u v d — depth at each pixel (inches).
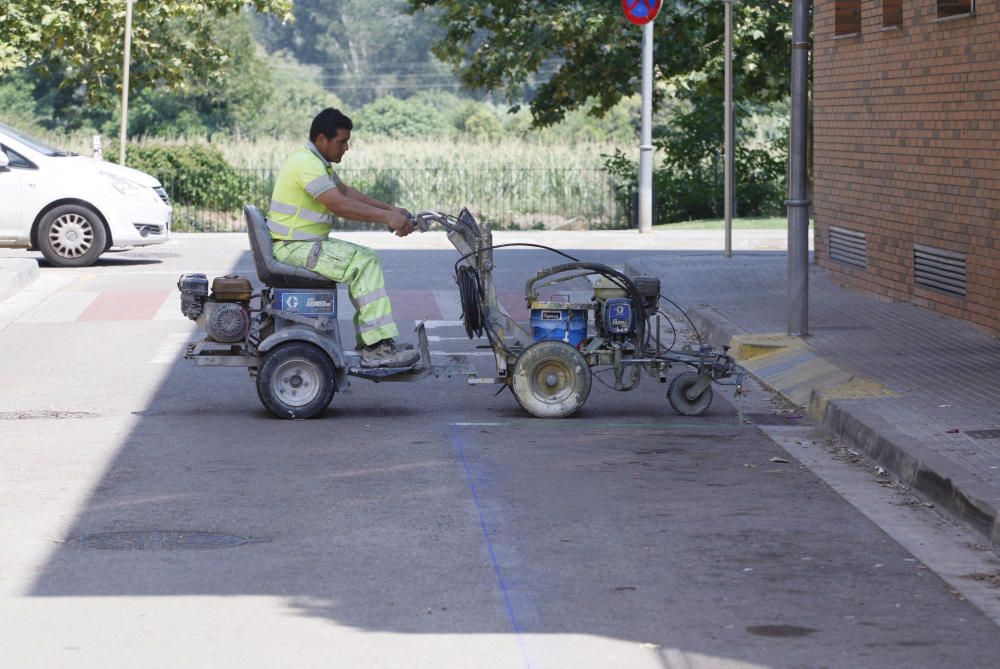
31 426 646.5
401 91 6840.6
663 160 2156.7
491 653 354.9
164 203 1412.4
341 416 673.6
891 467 555.5
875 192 1025.5
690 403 681.6
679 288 1102.4
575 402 668.7
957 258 886.4
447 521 482.6
